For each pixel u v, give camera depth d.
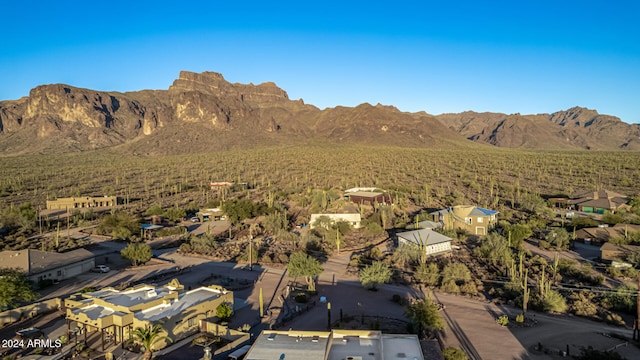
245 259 66.81
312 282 52.22
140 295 42.81
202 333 38.56
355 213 95.12
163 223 98.50
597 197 105.19
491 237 69.56
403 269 60.59
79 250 63.25
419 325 38.16
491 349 35.62
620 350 34.91
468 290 50.25
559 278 52.91
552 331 39.03
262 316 43.47
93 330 38.06
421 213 97.75
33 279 52.94
